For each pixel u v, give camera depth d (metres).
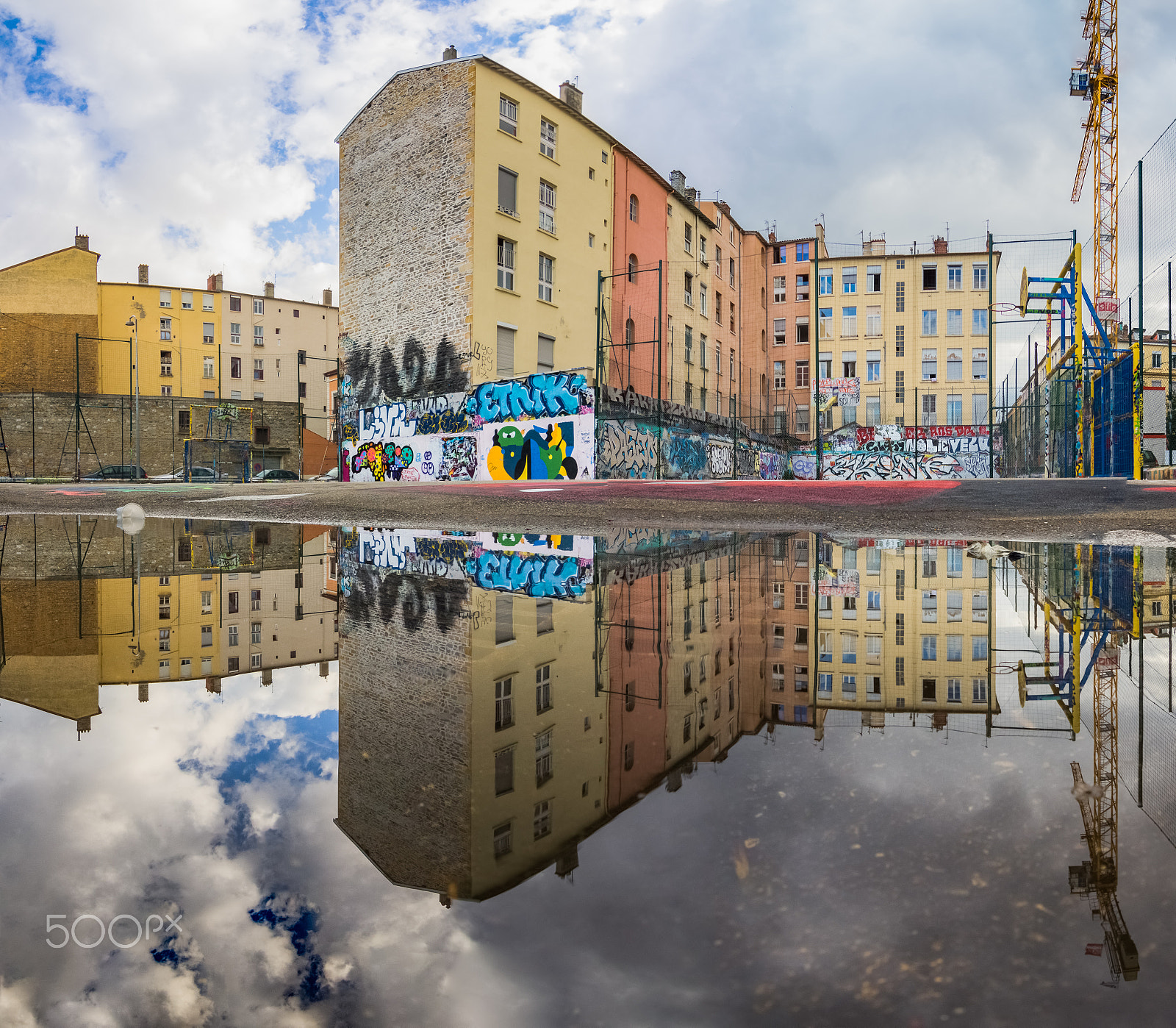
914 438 37.78
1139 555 4.96
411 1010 0.55
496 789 1.04
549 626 2.52
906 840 0.83
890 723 1.34
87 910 0.71
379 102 24.08
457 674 1.83
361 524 8.95
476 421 21.12
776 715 1.41
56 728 1.40
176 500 12.98
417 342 22.80
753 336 41.97
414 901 0.73
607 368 23.78
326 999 0.57
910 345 43.56
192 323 57.69
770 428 40.72
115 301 54.84
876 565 4.35
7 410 39.12
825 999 0.54
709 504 9.47
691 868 0.78
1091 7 35.81
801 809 0.94
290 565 4.84
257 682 1.78
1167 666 1.90
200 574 4.39
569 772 1.11
